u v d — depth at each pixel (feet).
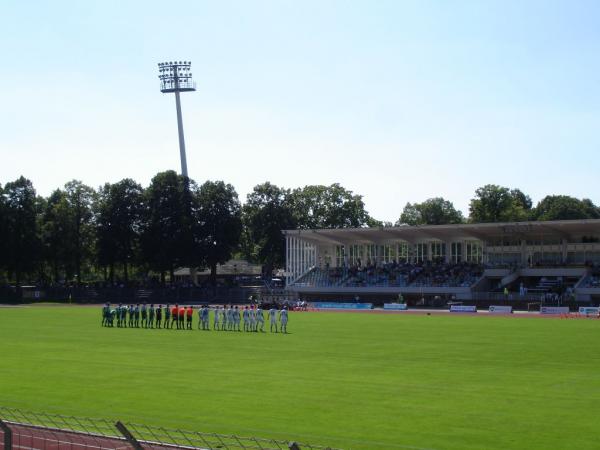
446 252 379.76
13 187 427.33
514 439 69.05
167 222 431.43
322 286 381.40
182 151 443.32
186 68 445.37
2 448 57.41
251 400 88.84
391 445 66.80
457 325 218.79
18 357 134.21
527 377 107.04
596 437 69.67
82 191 469.16
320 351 143.13
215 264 452.76
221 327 212.23
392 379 105.40
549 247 353.51
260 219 506.07
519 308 315.78
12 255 424.46
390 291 363.35
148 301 400.06
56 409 83.35
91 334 188.03
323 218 540.52
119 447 58.80
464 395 91.86
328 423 75.87
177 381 103.86
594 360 127.03
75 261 462.60
